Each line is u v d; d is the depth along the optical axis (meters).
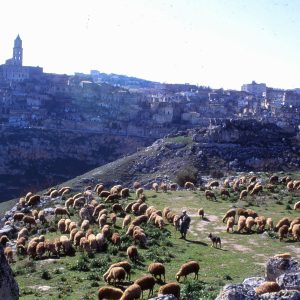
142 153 176.50
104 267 36.34
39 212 56.66
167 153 171.62
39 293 30.94
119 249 41.56
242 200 65.62
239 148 172.38
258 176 89.75
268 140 178.00
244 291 19.19
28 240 47.66
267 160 165.75
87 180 158.25
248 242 44.88
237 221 52.88
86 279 33.78
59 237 44.94
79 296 30.06
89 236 42.03
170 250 42.00
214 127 178.62
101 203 61.44
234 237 46.88
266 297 18.64
